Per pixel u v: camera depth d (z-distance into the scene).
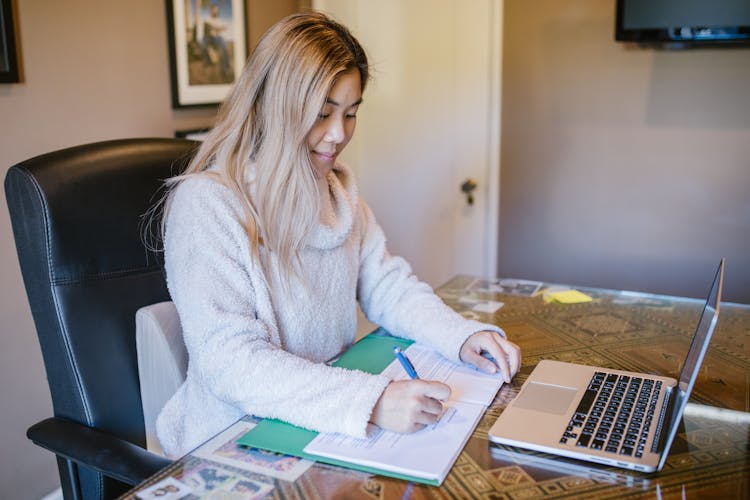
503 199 2.98
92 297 1.24
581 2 2.69
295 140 1.13
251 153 1.19
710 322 0.91
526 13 2.77
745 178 2.61
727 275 2.71
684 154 2.67
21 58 1.69
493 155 2.80
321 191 1.29
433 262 2.97
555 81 2.79
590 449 0.92
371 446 0.94
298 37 1.11
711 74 2.58
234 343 1.06
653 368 1.20
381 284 1.42
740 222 2.65
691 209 2.71
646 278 2.83
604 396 1.08
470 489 0.85
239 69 2.39
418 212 2.93
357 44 1.20
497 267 3.05
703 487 0.85
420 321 1.33
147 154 1.34
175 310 1.27
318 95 1.10
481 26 2.71
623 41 2.54
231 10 2.32
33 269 1.21
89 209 1.24
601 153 2.79
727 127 2.60
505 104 2.88
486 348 1.21
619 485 0.85
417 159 2.88
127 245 1.28
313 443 0.96
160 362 1.24
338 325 1.33
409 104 2.83
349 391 1.00
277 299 1.21
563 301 1.58
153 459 1.06
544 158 2.88
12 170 1.20
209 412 1.16
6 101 1.66
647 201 2.77
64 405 1.24
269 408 1.03
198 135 2.25
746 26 2.33
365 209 1.48
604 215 2.84
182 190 1.17
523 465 0.90
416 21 2.75
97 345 1.23
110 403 1.24
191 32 2.16
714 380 1.16
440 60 2.77
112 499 1.20
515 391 1.12
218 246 1.13
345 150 2.86
